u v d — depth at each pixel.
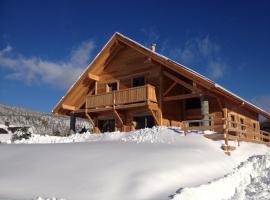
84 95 25.12
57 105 24.64
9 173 10.70
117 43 22.86
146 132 18.48
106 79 24.12
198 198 8.48
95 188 9.09
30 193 8.86
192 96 19.45
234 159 14.36
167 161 11.35
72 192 8.90
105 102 22.58
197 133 16.98
